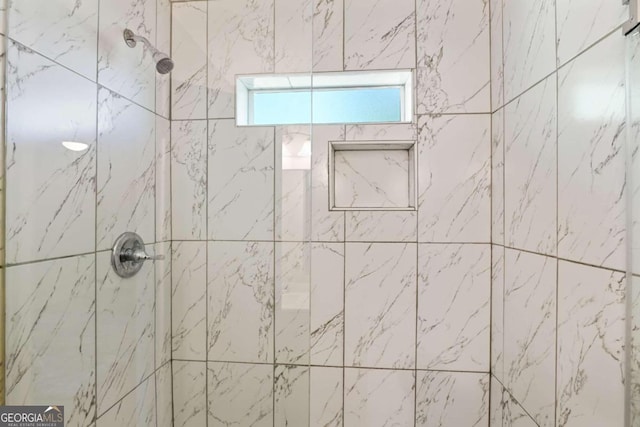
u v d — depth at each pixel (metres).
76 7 0.84
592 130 0.66
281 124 1.16
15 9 0.71
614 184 0.60
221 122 1.16
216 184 1.17
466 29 1.22
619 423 0.59
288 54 1.16
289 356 1.17
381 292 1.24
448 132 1.23
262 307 1.17
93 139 0.90
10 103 0.70
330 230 1.25
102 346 0.94
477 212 1.21
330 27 1.27
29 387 0.76
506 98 1.08
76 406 0.87
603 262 0.63
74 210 0.85
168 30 1.16
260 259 1.17
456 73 1.22
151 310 1.11
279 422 1.16
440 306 1.22
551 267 0.82
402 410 1.23
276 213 1.17
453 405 1.22
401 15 1.25
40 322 0.78
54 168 0.79
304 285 1.18
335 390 1.25
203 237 1.17
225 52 1.16
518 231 1.00
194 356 1.18
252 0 1.16
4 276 0.71
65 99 0.82
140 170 1.06
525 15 0.95
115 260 0.98
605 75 0.62
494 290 1.18
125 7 0.99
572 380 0.73
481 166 1.21
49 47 0.77
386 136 1.25
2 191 0.70
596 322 0.65
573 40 0.73
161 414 1.15
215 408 1.17
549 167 0.83
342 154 1.31
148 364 1.10
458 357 1.22
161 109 1.14
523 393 0.96
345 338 1.24
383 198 1.30
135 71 1.03
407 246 1.24
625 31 0.55
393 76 1.30
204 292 1.17
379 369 1.24
